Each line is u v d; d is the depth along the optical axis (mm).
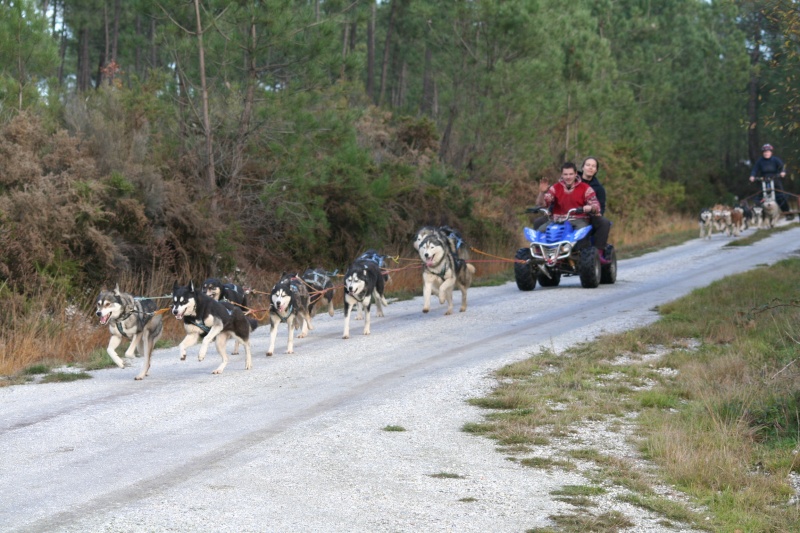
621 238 34938
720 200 51781
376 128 26922
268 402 9594
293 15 19172
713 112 53125
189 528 5734
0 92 17484
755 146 55188
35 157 15688
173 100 20359
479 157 28453
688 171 52281
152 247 16781
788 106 13344
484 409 9320
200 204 18438
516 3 28047
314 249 21109
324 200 20484
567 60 34625
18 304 13688
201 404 9500
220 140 20578
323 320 16359
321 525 5863
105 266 15773
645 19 52250
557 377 10727
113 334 11375
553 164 34188
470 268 16766
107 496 6402
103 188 15914
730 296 16234
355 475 7000
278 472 7031
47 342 12812
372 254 16516
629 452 7906
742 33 54031
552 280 20469
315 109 20969
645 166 43875
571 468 7328
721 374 10539
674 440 7832
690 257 26828
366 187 21953
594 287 19484
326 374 11180
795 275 19188
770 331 12719
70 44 48812
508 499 6504
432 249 15828
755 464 7594
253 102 19906
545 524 6000
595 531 5891
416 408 9281
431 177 25156
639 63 49125
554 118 32875
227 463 7266
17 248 14328
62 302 14008
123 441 7984
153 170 17594
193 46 19359
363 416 8898
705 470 7148
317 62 19516
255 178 20750
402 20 46781
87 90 20531
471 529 5867
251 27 19125
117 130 18047
